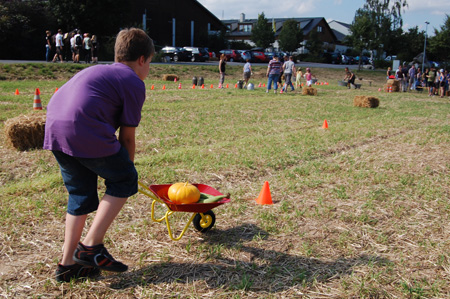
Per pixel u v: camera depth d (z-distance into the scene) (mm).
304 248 3629
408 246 3729
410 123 11258
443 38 46844
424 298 2877
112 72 2750
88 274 3035
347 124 10781
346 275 3188
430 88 24203
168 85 21656
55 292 2855
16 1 33812
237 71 33250
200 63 39312
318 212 4465
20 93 14359
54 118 2664
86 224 3936
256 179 5734
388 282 3098
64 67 22812
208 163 6188
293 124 10594
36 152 6617
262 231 3990
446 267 3334
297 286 3031
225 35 58594
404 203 4820
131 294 2867
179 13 53094
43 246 3506
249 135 8875
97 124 2631
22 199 4465
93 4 34875
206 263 3338
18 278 3014
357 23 46281
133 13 48844
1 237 3602
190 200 3520
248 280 3076
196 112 11742
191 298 2828
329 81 34250
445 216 4441
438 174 6059
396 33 60406
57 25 35062
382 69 55625
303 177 5789
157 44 49938
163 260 3359
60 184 4996
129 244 3600
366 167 6395
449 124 11406
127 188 2873
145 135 8289
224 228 4047
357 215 4418
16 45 32938
